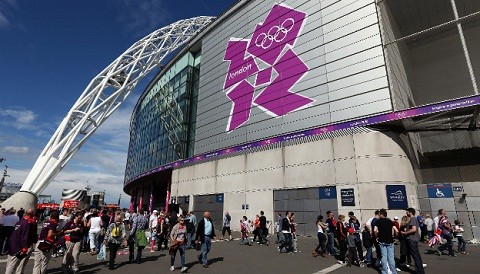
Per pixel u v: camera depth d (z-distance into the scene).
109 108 36.22
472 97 15.16
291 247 13.08
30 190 24.03
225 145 28.56
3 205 20.44
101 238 12.13
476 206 15.97
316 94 22.03
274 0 28.30
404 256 9.35
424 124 19.16
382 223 8.27
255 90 27.19
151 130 48.31
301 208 20.33
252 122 26.36
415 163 20.20
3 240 11.55
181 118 37.72
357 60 20.36
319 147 20.38
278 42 26.45
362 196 17.41
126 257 11.68
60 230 7.97
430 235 14.92
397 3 22.59
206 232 9.84
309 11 24.55
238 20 32.31
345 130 19.39
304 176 20.67
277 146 23.17
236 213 24.42
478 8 22.41
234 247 14.51
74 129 30.14
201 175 29.31
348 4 22.00
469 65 16.84
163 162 40.09
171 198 32.41
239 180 25.17
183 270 8.84
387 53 19.45
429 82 25.66
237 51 30.97
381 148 17.70
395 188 16.75
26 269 9.19
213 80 33.41
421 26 25.09
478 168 20.98
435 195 17.31
